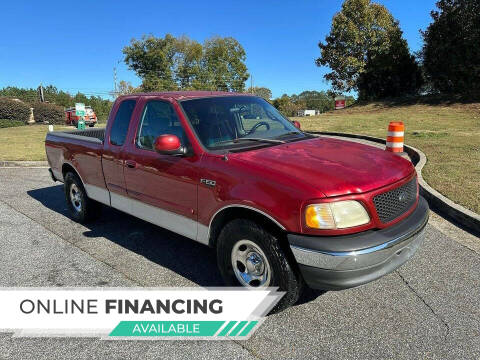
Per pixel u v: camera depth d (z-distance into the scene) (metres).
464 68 23.83
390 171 3.34
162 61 52.41
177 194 3.90
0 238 5.31
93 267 4.38
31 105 36.12
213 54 59.97
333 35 31.53
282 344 3.01
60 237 5.31
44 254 4.75
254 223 3.22
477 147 10.41
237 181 3.30
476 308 3.38
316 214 2.89
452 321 3.21
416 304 3.47
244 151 3.67
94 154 5.06
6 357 2.96
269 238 3.14
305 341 3.03
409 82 29.62
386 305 3.47
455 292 3.64
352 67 30.92
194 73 57.06
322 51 32.31
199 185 3.62
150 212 4.34
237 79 62.53
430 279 3.88
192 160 3.71
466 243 4.69
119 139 4.71
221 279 4.06
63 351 3.02
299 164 3.28
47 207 6.82
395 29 29.81
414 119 20.02
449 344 2.94
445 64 24.78
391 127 10.24
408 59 29.27
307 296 3.68
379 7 30.27
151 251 4.78
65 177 5.94
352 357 2.83
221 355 2.92
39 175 9.83
